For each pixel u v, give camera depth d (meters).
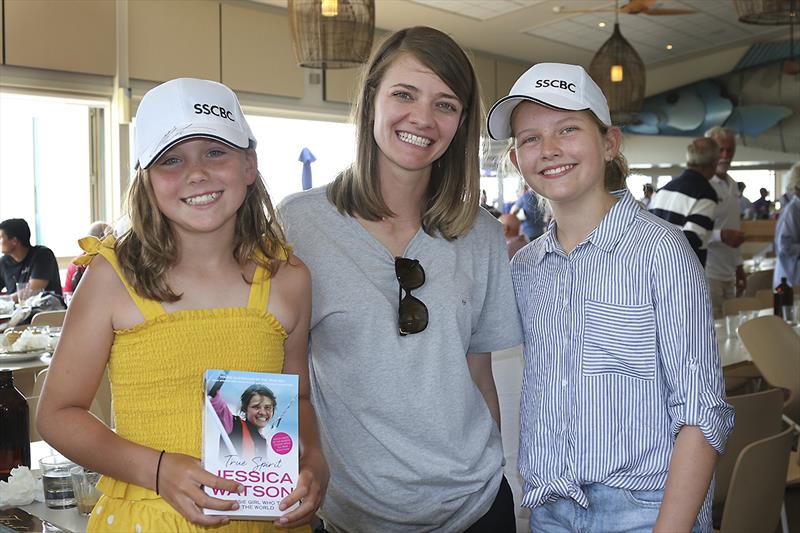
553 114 1.63
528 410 1.71
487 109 1.83
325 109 8.83
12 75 6.22
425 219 1.70
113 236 1.38
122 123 6.85
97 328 1.31
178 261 1.37
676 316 1.51
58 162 7.21
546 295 1.70
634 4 6.64
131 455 1.27
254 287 1.41
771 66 13.79
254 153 1.45
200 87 1.36
